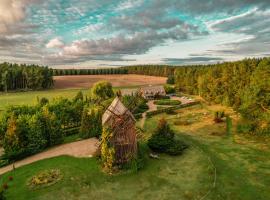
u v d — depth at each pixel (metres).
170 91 139.00
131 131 39.00
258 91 52.75
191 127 63.50
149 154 42.91
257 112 53.69
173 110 87.06
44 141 45.78
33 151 43.81
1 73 147.12
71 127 61.69
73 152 44.31
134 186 32.81
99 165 38.41
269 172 37.03
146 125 65.06
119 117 38.56
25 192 30.97
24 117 46.88
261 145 48.91
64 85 172.88
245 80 83.12
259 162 40.66
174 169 37.78
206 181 34.03
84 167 37.84
